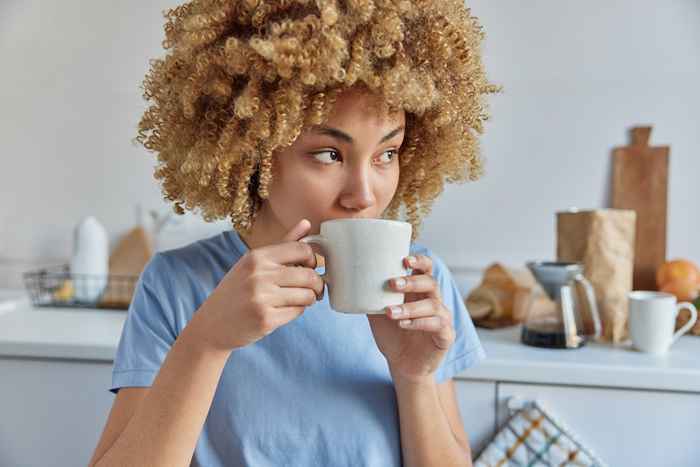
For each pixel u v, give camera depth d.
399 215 1.03
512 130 1.69
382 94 0.67
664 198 1.60
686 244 1.62
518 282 1.56
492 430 1.24
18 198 1.92
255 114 0.69
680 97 1.60
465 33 0.77
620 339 1.37
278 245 0.64
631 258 1.41
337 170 0.71
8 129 1.90
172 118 0.79
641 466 1.19
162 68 0.78
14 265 1.93
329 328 0.85
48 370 1.32
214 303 0.64
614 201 1.64
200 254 0.88
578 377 1.18
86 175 1.89
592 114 1.65
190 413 0.65
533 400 1.21
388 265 0.62
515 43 1.67
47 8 1.85
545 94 1.67
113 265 1.83
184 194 0.84
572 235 1.45
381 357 0.86
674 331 1.42
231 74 0.70
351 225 0.60
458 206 1.74
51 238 1.92
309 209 0.72
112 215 1.89
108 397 1.31
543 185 1.69
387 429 0.82
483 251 1.74
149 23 1.82
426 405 0.80
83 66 1.86
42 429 1.33
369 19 0.67
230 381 0.81
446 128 0.85
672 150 1.61
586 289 1.39
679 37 1.59
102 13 1.83
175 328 0.83
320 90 0.68
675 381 1.15
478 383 1.24
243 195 0.75
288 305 0.63
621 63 1.63
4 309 1.64
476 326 1.52
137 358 0.79
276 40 0.64
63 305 1.69
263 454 0.79
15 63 1.88
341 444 0.80
